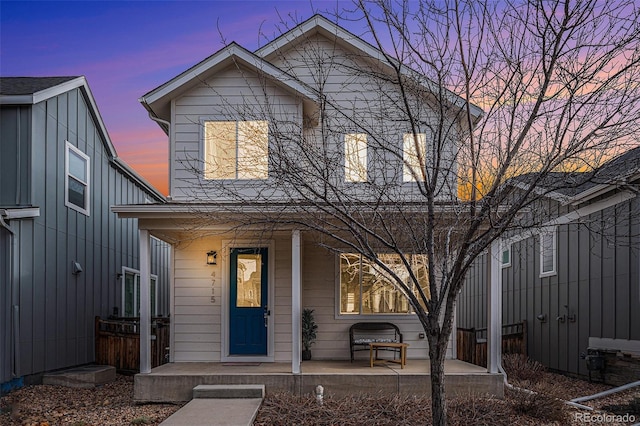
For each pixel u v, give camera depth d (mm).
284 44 10578
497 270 9023
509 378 10656
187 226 9336
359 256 10820
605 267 10430
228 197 9984
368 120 10047
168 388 8680
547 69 6219
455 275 6172
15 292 9891
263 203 8266
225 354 10305
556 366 12086
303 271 10781
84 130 12703
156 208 8938
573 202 10992
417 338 10703
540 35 5852
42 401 8992
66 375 10359
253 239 10406
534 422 7363
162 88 10180
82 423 7414
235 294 10477
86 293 12492
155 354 11602
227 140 10250
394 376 8695
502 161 6488
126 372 11867
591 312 10844
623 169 6930
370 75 8336
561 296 11961
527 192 5777
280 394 8477
